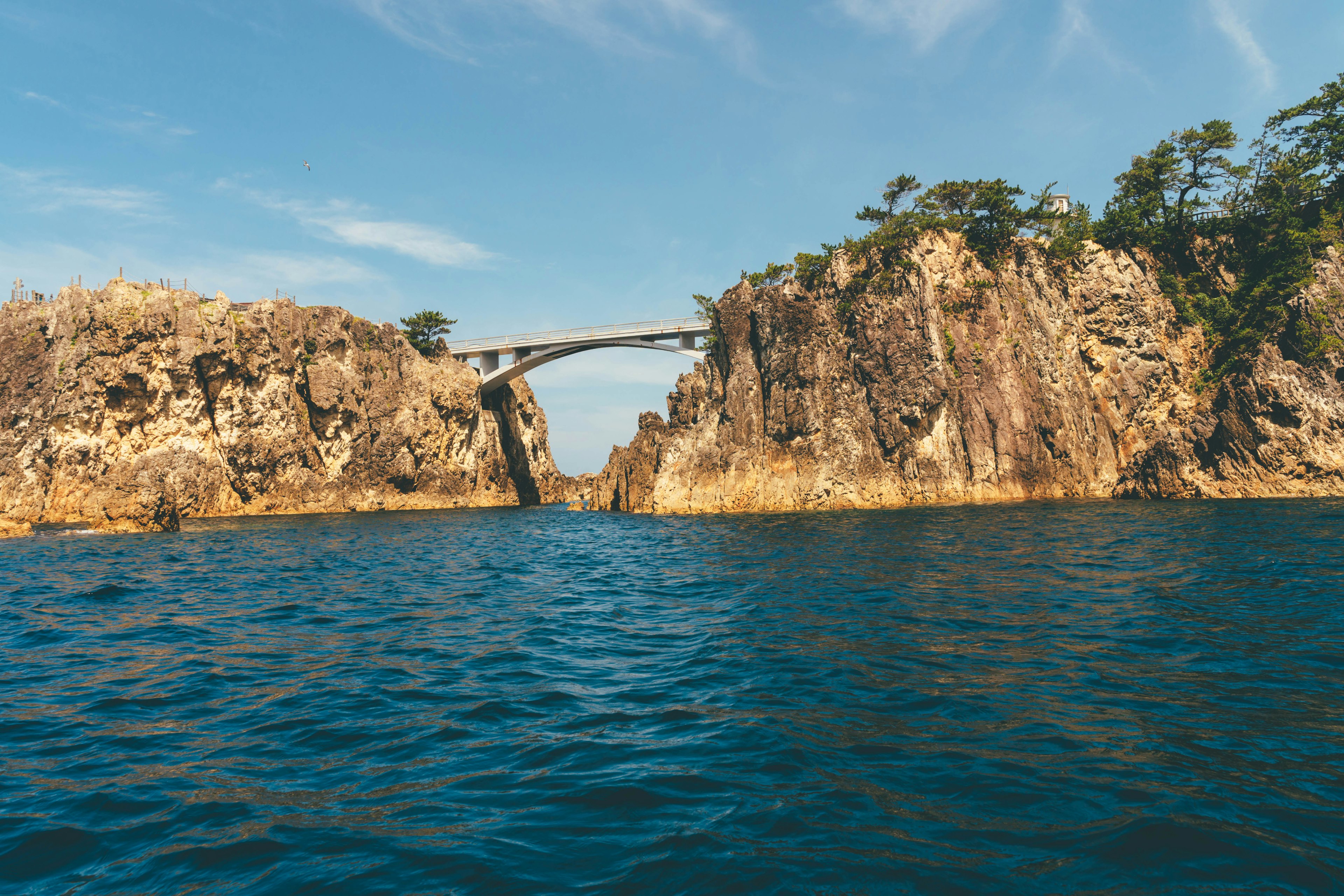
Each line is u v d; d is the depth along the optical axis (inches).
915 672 420.5
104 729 347.6
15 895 205.0
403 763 303.0
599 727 343.0
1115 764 286.5
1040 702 363.3
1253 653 447.8
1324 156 2313.0
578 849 228.2
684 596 741.9
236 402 2733.8
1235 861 213.6
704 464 2253.9
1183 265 2480.3
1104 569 790.5
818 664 441.7
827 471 2145.7
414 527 2006.6
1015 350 2279.8
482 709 372.5
